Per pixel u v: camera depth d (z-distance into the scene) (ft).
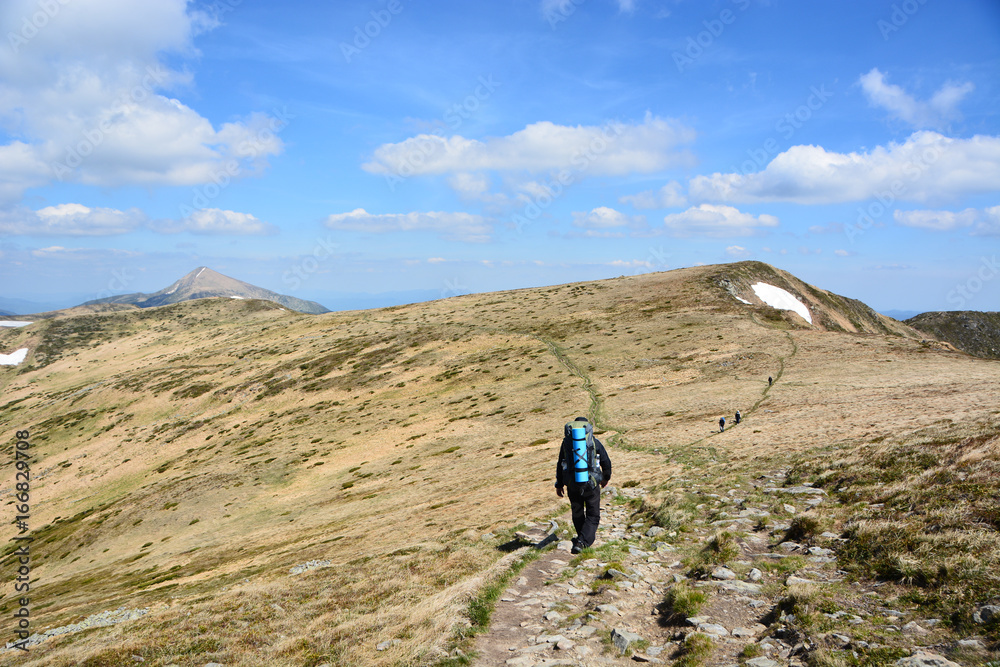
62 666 24.82
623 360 228.84
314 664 20.90
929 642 15.94
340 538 88.69
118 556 152.35
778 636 18.63
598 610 23.00
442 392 251.39
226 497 177.37
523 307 400.26
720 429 106.32
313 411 270.87
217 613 29.84
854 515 29.76
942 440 42.04
